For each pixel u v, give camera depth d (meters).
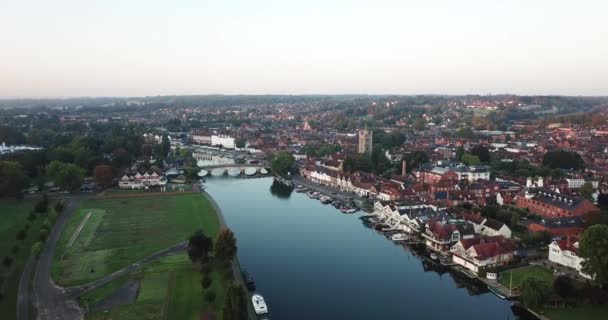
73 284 159.62
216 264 175.25
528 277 147.38
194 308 142.50
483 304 155.25
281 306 153.12
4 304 144.25
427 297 160.50
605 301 145.25
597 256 147.38
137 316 137.12
